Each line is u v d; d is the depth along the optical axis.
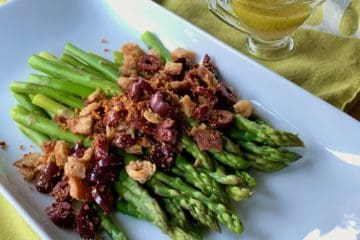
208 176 0.38
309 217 0.37
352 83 0.45
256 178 0.39
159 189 0.37
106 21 0.50
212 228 0.35
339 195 0.38
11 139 0.43
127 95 0.41
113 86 0.42
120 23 0.50
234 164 0.38
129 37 0.49
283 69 0.46
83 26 0.50
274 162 0.39
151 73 0.44
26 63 0.48
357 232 0.36
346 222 0.37
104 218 0.37
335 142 0.40
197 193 0.37
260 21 0.46
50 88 0.43
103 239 0.37
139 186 0.37
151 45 0.48
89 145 0.40
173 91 0.41
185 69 0.44
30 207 0.37
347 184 0.39
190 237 0.35
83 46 0.50
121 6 0.50
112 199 0.37
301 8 0.45
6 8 0.48
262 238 0.37
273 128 0.42
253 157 0.39
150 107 0.39
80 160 0.38
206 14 0.52
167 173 0.38
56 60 0.46
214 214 0.36
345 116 0.40
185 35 0.47
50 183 0.39
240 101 0.42
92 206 0.37
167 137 0.38
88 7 0.51
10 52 0.48
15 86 0.44
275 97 0.43
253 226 0.37
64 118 0.42
